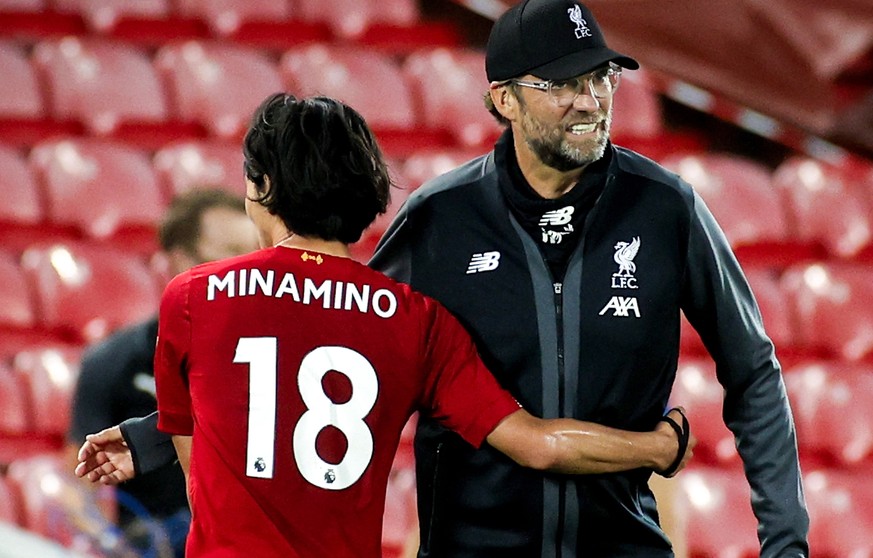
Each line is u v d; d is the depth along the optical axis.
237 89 27.48
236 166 25.41
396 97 28.08
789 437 10.41
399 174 24.97
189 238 14.37
